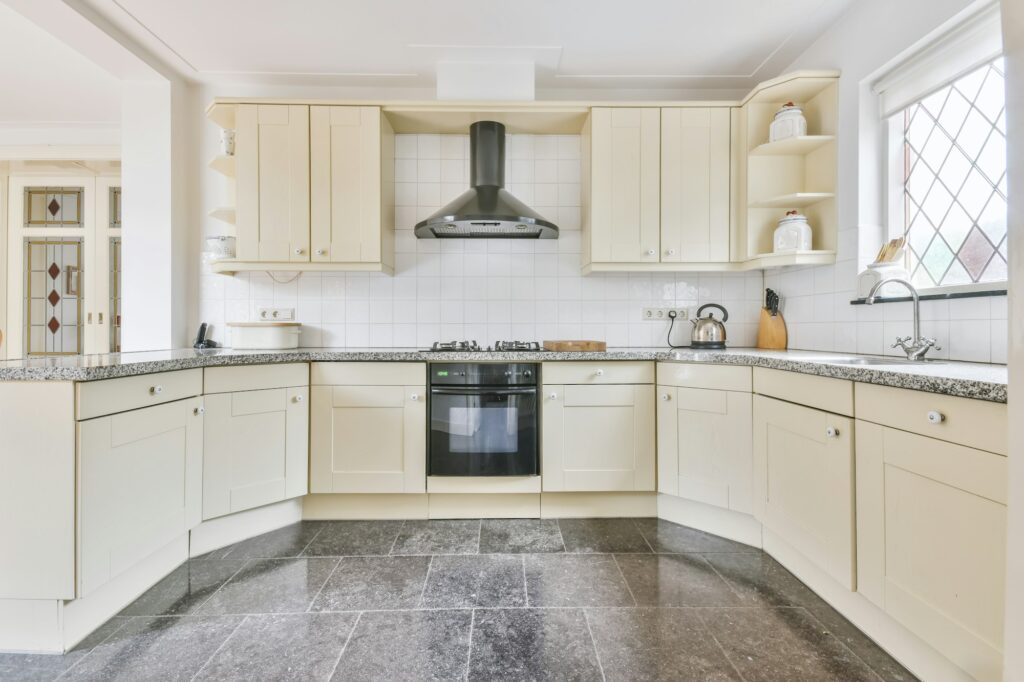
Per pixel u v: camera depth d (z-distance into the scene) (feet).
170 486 5.86
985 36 5.70
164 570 6.07
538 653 4.60
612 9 7.52
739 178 8.76
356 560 6.51
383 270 9.00
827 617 5.18
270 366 7.20
